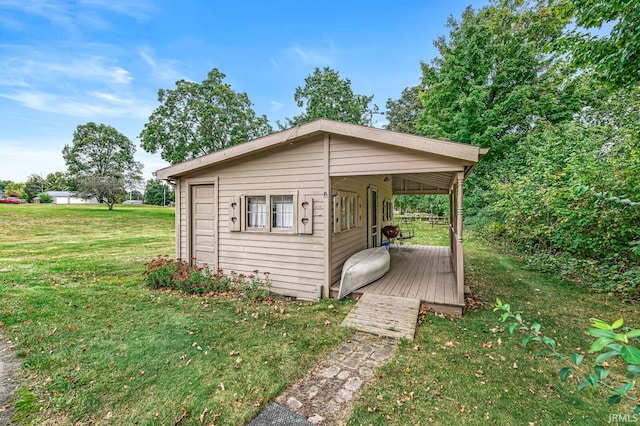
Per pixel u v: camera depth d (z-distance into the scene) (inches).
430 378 107.0
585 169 223.1
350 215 251.8
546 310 175.3
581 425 84.2
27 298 186.5
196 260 252.8
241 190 229.5
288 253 214.1
